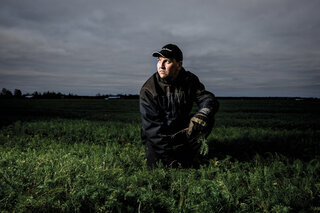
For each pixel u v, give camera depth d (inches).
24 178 91.0
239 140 187.6
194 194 85.7
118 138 198.4
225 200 82.7
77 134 212.5
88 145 167.2
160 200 80.7
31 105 944.9
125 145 172.9
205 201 77.0
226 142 183.9
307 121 358.6
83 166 108.7
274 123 340.5
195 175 108.3
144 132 122.0
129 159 128.7
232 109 713.0
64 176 90.7
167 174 106.2
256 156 138.7
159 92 123.2
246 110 681.6
